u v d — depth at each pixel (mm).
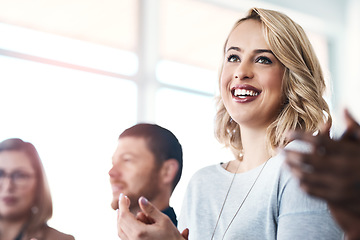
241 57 1080
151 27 5223
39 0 4840
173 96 5148
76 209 3957
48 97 4340
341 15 6164
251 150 1095
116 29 5090
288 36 1061
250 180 1050
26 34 4625
